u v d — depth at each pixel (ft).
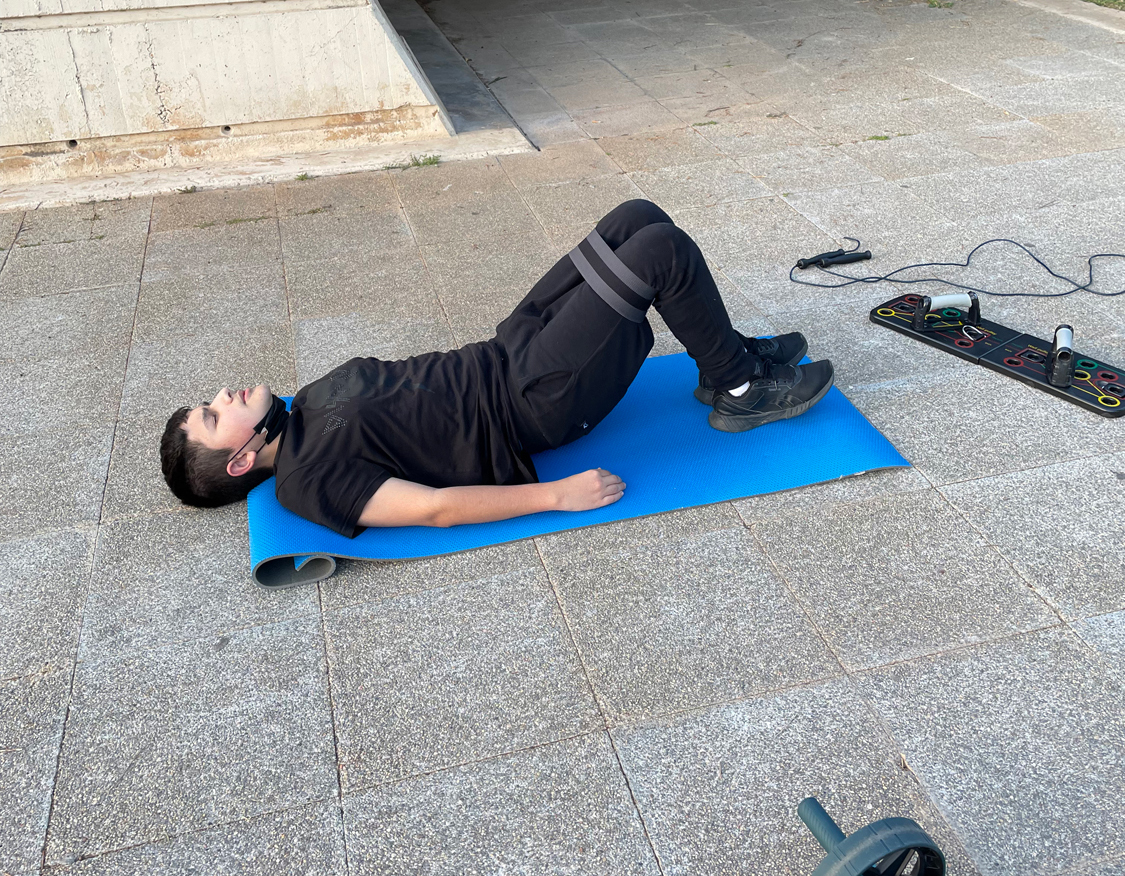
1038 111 17.66
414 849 5.79
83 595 7.94
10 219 15.94
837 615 7.25
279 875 5.70
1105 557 7.62
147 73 16.43
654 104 19.83
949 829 5.69
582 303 8.00
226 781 6.29
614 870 5.60
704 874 5.54
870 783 5.99
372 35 17.08
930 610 7.24
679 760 6.23
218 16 16.22
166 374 11.28
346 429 7.85
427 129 18.29
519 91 21.29
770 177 15.78
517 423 8.29
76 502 9.11
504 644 7.20
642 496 8.61
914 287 12.12
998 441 9.11
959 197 14.52
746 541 8.06
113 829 6.02
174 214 15.92
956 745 6.20
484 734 6.50
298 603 7.73
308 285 13.32
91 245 14.92
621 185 15.93
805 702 6.57
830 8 26.61
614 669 6.93
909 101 18.76
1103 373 9.84
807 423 9.44
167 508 8.96
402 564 8.07
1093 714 6.33
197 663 7.21
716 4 28.04
